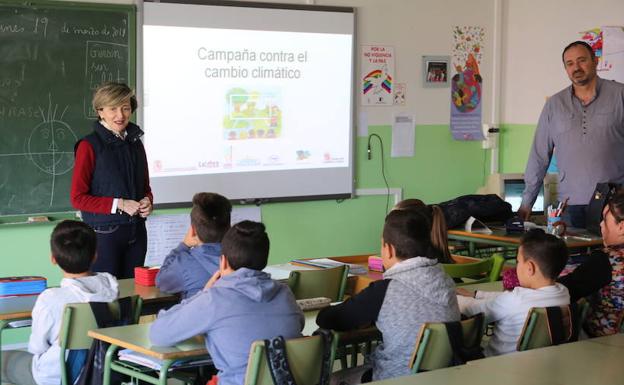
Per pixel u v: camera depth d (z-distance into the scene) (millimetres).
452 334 2496
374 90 6281
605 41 5895
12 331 5027
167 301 3334
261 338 2398
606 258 3145
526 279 2887
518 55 6723
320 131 6090
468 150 6773
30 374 2992
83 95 5109
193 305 2406
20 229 5004
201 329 2389
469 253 5047
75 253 2947
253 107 5820
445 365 2541
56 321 2889
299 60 5953
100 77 5168
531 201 5434
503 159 6910
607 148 5055
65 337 2779
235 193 5812
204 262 3287
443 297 2643
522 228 4961
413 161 6523
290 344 2309
